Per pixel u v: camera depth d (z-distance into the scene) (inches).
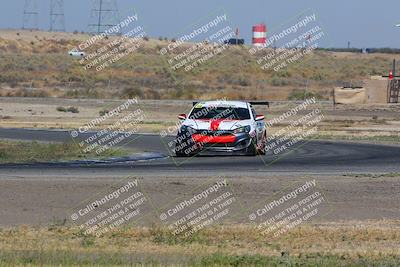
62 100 7244.1
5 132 4116.6
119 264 1230.3
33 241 1476.4
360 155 2999.5
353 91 7007.9
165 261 1264.8
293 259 1288.1
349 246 1456.7
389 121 5393.7
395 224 1668.3
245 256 1295.5
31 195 1946.4
